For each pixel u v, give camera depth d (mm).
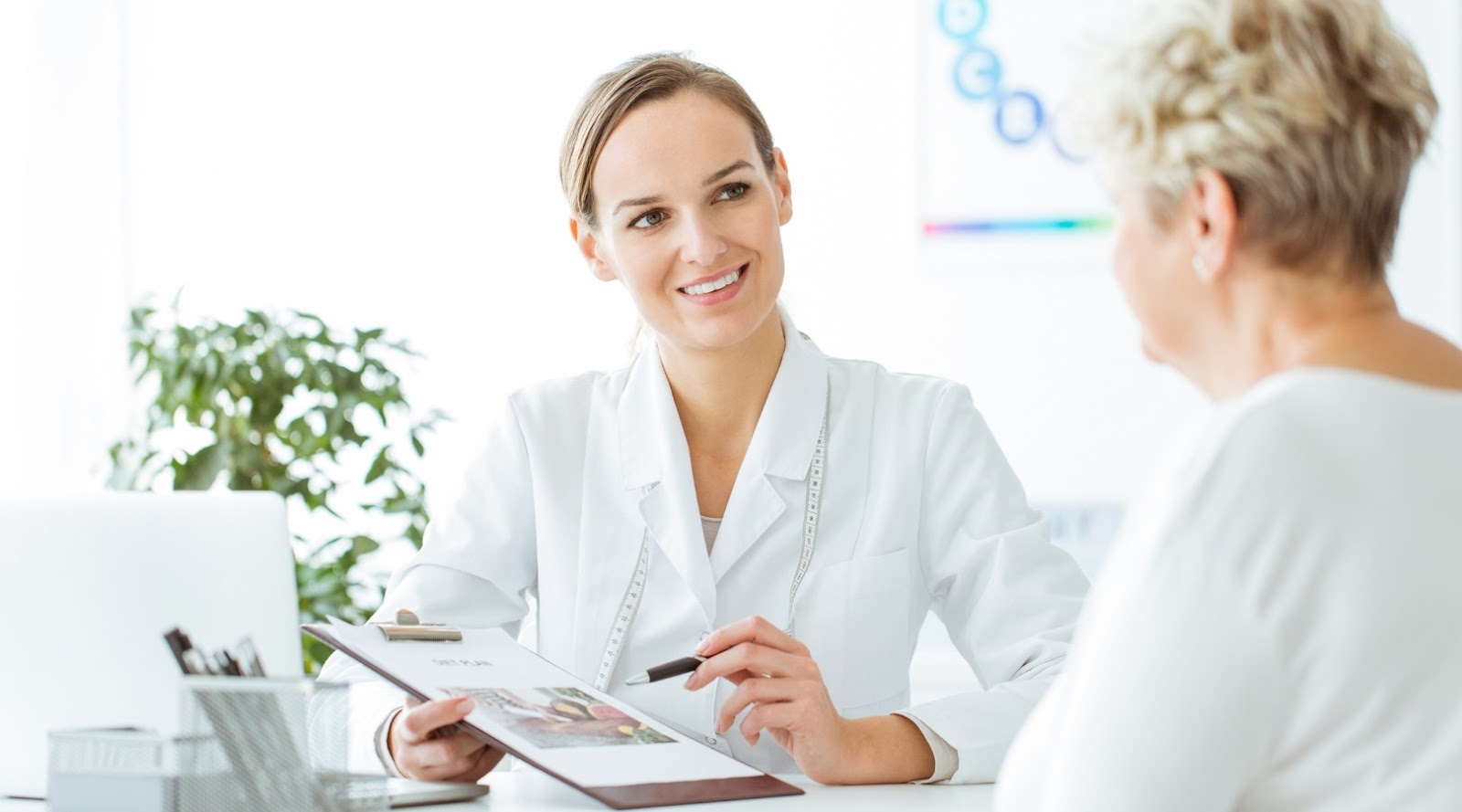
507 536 1709
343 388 2709
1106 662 806
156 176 3494
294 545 2857
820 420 1672
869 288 3201
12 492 1323
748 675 1364
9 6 3439
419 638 1356
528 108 3361
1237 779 787
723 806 1166
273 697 1043
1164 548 794
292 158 3451
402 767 1298
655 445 1665
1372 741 777
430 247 3391
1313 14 836
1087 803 792
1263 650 775
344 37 3434
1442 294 2951
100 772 1060
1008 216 3133
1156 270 886
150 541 1298
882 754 1315
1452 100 2932
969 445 1687
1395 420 789
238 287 3459
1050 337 3125
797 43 3230
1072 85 908
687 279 1561
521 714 1247
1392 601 764
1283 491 777
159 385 3098
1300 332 859
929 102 3164
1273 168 831
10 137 3430
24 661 1302
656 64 1605
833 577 1625
